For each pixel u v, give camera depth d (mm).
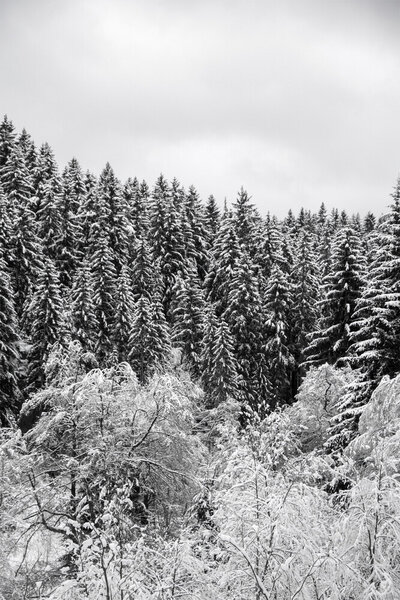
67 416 10953
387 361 15711
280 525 5301
